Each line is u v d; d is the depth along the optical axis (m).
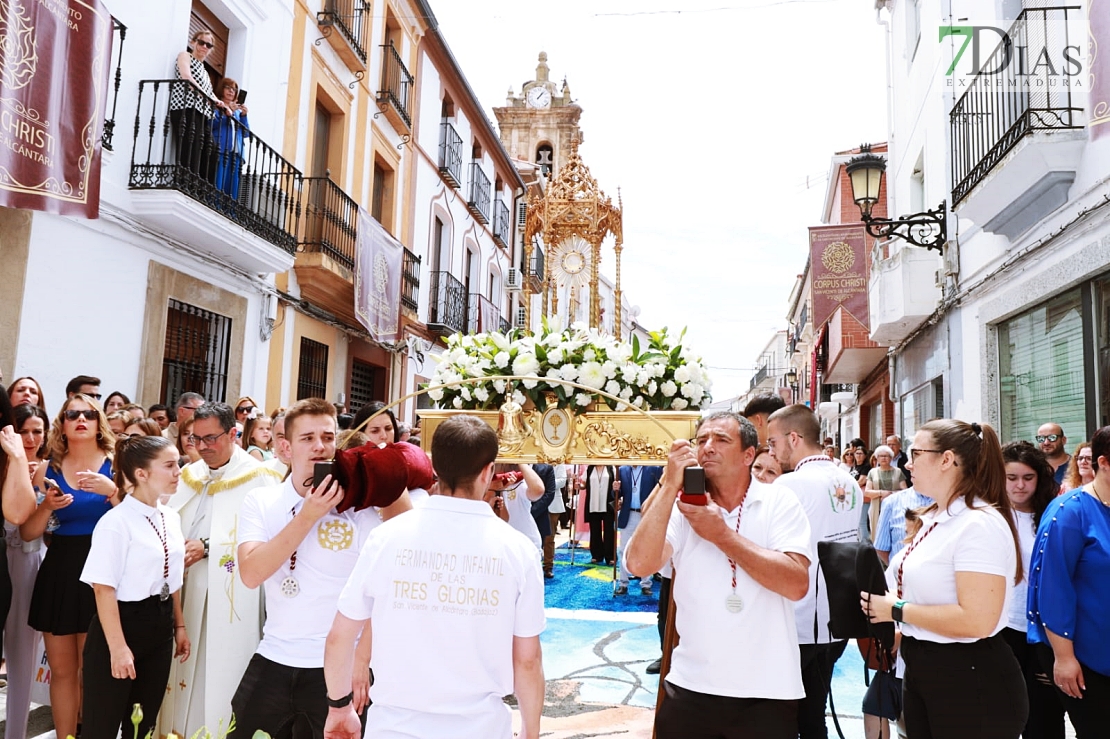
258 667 2.67
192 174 7.35
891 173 12.18
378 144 13.15
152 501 3.40
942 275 9.03
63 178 5.54
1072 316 6.34
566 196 7.54
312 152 10.70
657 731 2.64
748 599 2.50
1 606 3.51
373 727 1.99
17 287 5.93
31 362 6.05
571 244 7.64
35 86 5.30
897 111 11.96
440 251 17.02
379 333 11.36
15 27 5.14
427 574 2.04
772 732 2.44
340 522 2.74
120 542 3.23
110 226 6.82
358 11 11.99
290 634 2.67
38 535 3.70
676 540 2.69
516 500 5.56
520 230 23.64
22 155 5.22
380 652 2.03
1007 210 6.81
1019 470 3.64
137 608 3.27
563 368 3.61
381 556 2.09
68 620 3.62
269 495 2.80
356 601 2.10
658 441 3.60
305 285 10.41
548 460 3.63
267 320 9.48
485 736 1.96
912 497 4.83
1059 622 2.94
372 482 2.66
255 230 8.39
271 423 5.87
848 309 11.99
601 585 8.59
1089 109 5.38
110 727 3.19
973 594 2.44
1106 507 3.01
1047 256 6.46
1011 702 2.50
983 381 7.95
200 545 3.65
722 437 2.69
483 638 2.02
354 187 12.10
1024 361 7.28
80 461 3.85
